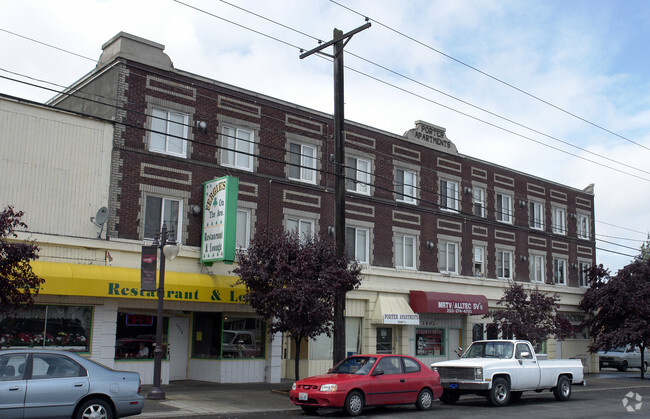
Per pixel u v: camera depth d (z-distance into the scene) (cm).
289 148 2381
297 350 1861
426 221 2884
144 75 2008
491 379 1789
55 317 1759
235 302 2052
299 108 2430
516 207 3381
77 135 1864
